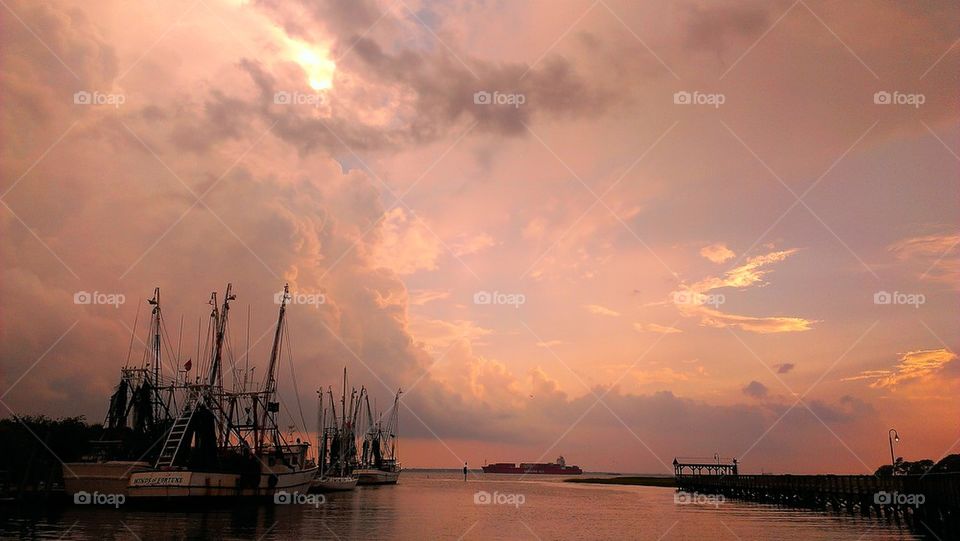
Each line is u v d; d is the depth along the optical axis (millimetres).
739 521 71438
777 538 55094
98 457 80438
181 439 74625
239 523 61781
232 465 80500
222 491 75625
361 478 184500
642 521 73188
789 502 99062
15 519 60250
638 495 141000
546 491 164125
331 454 156375
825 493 86312
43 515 63719
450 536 57469
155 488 70125
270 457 89625
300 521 65875
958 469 99562
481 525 67562
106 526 56500
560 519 75812
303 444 100875
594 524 69562
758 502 110062
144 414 82688
